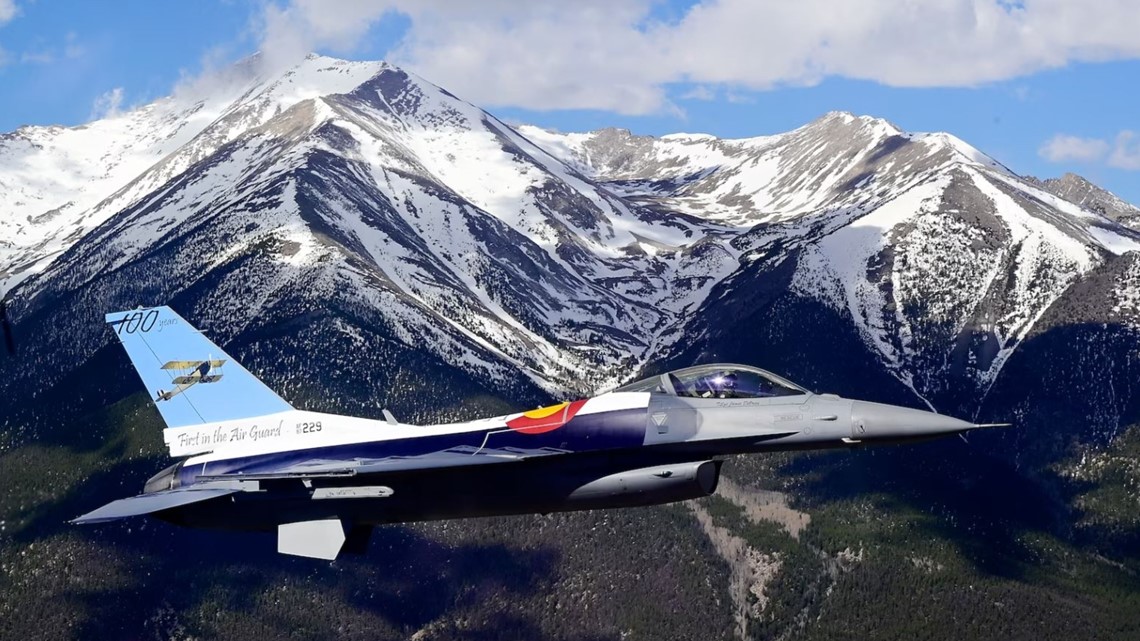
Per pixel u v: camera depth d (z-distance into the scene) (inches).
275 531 1701.5
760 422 1574.8
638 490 1577.3
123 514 1533.0
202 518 1688.0
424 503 1643.7
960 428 1537.9
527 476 1617.9
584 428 1611.7
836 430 1557.6
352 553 1713.8
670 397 1621.6
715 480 1592.0
